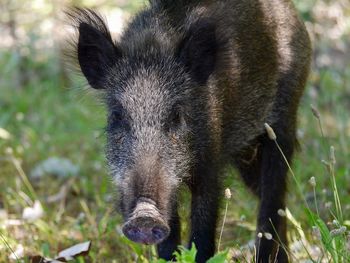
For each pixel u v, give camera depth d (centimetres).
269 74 1105
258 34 1083
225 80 1025
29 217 1188
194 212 992
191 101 971
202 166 982
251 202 1277
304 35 1166
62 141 1612
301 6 1733
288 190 1160
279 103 1135
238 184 1187
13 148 1549
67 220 1266
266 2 1112
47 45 2033
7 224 1204
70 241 1155
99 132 1552
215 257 809
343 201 1233
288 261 1063
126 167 901
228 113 1038
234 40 1044
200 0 1047
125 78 973
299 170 1315
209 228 991
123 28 1070
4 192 1364
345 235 926
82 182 1386
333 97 1691
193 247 817
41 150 1556
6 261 1074
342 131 1444
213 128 996
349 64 1898
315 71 1772
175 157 927
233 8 1061
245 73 1062
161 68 975
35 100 1819
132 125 929
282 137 1137
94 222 1184
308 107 1636
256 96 1089
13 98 1827
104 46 1000
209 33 991
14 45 2017
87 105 1720
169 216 868
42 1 2098
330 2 1955
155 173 868
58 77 1912
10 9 2094
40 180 1437
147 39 998
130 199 848
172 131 938
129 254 1073
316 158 1405
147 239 804
